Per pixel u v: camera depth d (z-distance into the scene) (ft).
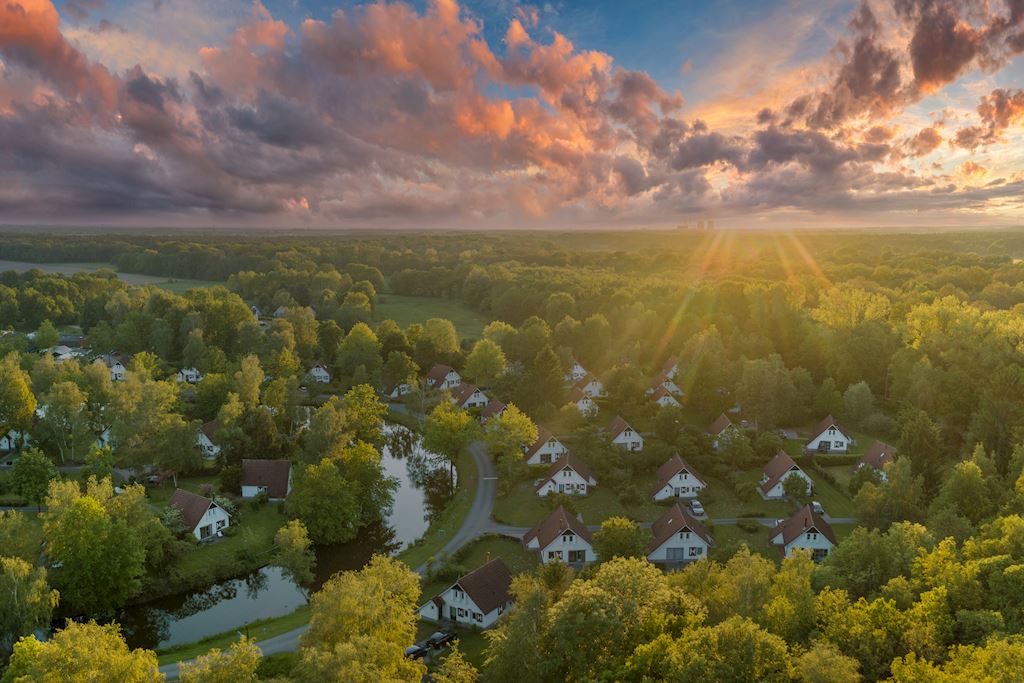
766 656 129.59
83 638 144.15
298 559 247.09
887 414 415.85
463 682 157.89
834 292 560.61
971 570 158.81
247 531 289.53
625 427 377.50
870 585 184.85
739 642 130.62
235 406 367.86
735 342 497.46
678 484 320.29
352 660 136.36
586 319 597.11
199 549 275.80
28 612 195.21
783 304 524.93
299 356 558.15
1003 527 178.40
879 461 334.44
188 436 337.52
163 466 330.54
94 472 317.01
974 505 227.20
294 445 376.07
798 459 357.41
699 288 604.49
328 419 334.85
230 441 356.18
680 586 181.16
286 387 416.87
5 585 194.08
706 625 160.35
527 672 144.46
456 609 225.35
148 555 250.37
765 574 170.60
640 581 162.09
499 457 368.48
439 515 317.22
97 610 231.09
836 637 147.23
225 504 303.27
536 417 426.92
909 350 418.92
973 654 126.11
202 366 501.15
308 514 288.30
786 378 405.39
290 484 327.67
